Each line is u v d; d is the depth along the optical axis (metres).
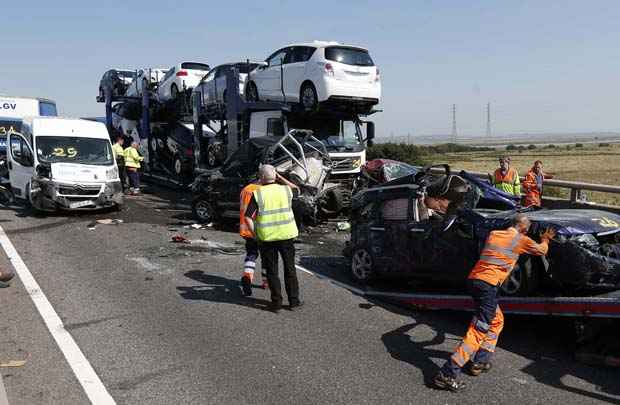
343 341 6.02
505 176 12.15
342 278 8.62
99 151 14.68
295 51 14.01
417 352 5.75
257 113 14.59
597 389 4.95
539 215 6.66
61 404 4.62
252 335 6.16
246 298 7.51
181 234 11.81
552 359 5.62
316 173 11.98
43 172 13.60
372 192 8.31
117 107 22.95
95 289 7.81
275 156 12.12
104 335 6.12
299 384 5.00
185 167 18.19
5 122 18.83
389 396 4.79
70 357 5.54
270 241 6.91
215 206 12.75
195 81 18.55
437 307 6.80
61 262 9.28
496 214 7.08
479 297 5.17
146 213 14.50
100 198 13.91
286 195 7.02
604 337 5.66
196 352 5.69
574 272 5.79
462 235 6.86
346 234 12.06
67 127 14.78
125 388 4.91
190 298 7.46
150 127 20.34
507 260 5.21
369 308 7.17
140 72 20.75
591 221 6.28
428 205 7.55
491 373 5.28
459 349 4.96
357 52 13.74
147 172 20.52
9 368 5.29
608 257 5.79
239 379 5.09
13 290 7.73
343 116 14.12
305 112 13.64
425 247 7.35
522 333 6.34
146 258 9.62
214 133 17.36
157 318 6.68
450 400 4.73
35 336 6.08
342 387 4.95
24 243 10.68
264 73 14.88
